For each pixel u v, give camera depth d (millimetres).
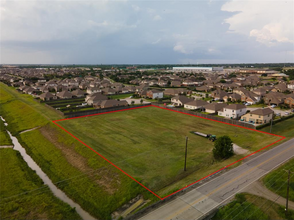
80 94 98000
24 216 23828
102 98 82250
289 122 54562
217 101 84562
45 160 37031
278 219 21203
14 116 66125
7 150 40781
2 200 26422
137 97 99062
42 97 88500
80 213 24500
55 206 25359
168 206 23266
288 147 38031
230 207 22797
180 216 21719
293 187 25750
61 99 89000
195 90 115812
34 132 50438
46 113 64188
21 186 29484
